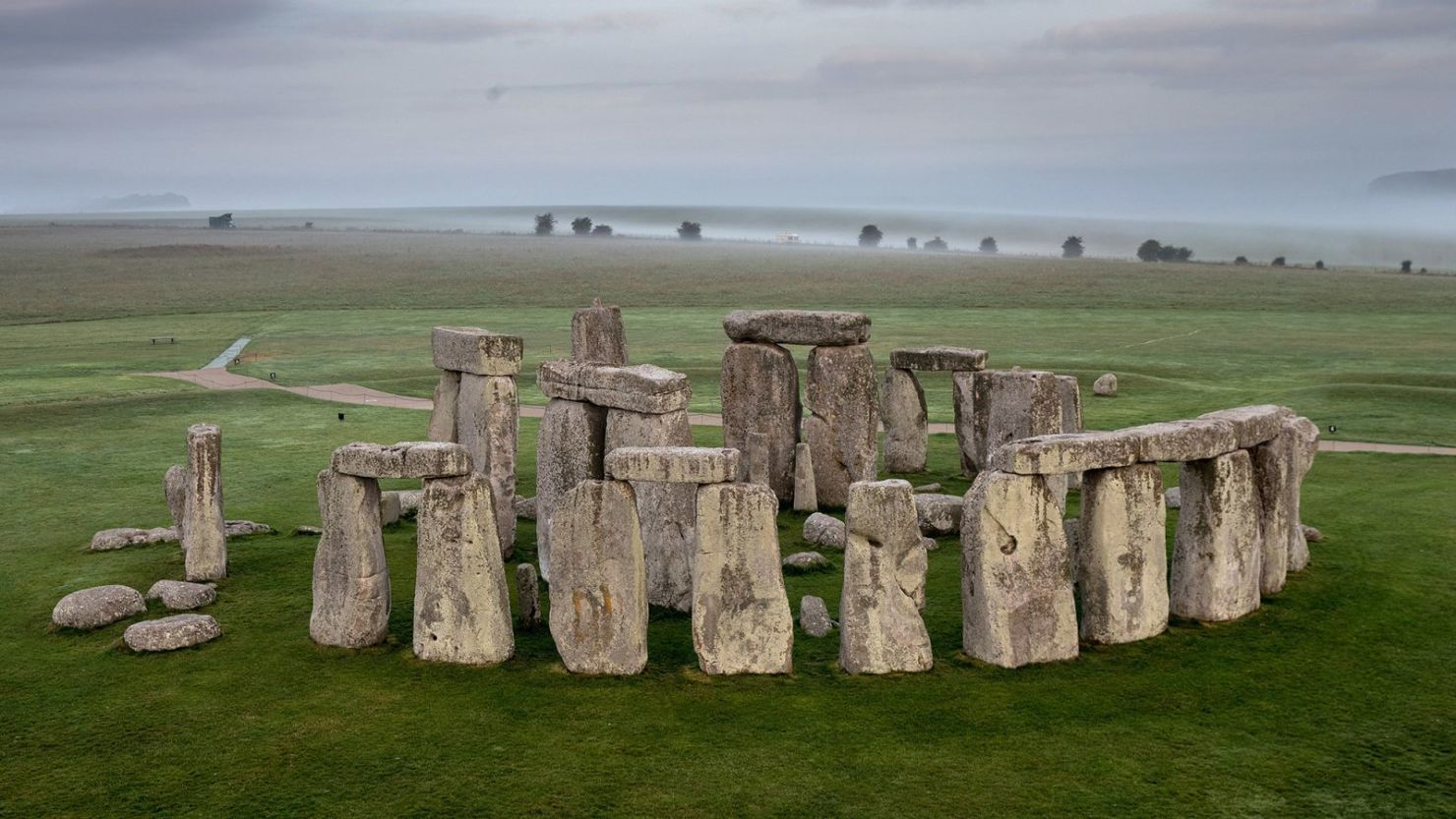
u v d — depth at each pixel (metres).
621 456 20.75
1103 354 71.25
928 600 24.91
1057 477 25.53
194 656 22.22
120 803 17.08
